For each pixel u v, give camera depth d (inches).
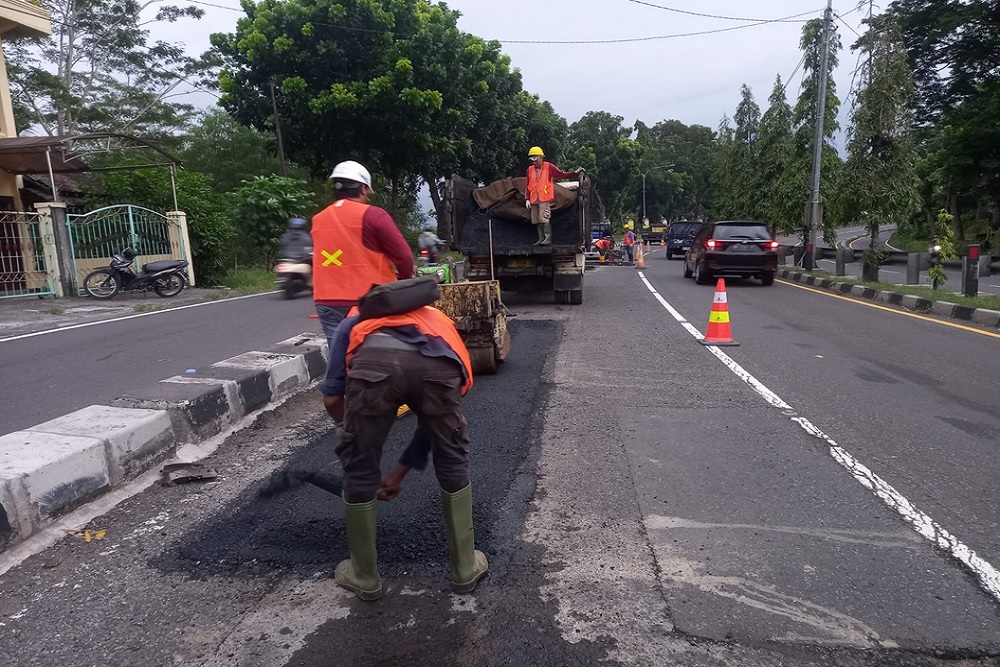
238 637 110.6
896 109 631.2
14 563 131.9
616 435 204.7
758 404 238.8
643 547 137.9
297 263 576.4
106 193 714.8
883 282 652.1
